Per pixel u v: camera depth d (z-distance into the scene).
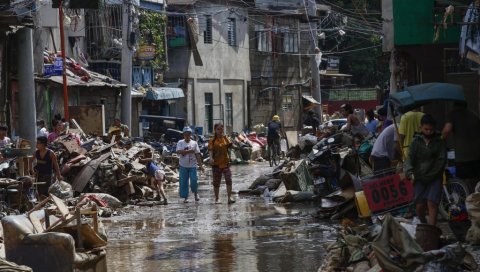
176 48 69.88
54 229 14.62
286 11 80.12
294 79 84.06
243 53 77.31
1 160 26.08
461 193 19.64
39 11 43.31
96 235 14.90
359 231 14.93
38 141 26.03
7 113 38.94
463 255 12.09
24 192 24.11
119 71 60.47
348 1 80.62
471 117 19.61
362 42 90.06
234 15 75.81
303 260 16.88
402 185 20.06
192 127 59.84
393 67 33.97
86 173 30.06
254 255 17.75
